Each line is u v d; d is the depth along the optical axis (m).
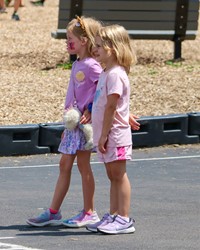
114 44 18.41
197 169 27.05
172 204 22.16
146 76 37.72
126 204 18.88
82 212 19.69
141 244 18.09
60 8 39.84
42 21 53.28
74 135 19.39
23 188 24.12
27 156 28.72
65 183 19.67
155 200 22.61
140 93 34.72
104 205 21.98
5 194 23.31
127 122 18.64
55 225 19.73
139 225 19.84
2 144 28.48
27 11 57.88
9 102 33.09
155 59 42.19
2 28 50.28
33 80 37.00
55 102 33.34
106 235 18.86
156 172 26.52
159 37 41.44
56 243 18.16
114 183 18.92
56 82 36.59
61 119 31.47
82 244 18.08
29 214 21.00
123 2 40.59
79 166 19.67
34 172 26.36
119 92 18.34
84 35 19.42
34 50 44.06
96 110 18.61
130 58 18.58
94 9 40.16
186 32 41.47
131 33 41.03
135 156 29.05
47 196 23.08
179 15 41.19
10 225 19.89
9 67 40.31
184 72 38.56
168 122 30.53
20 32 49.00
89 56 19.52
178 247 17.89
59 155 28.98
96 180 25.19
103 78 18.56
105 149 18.56
